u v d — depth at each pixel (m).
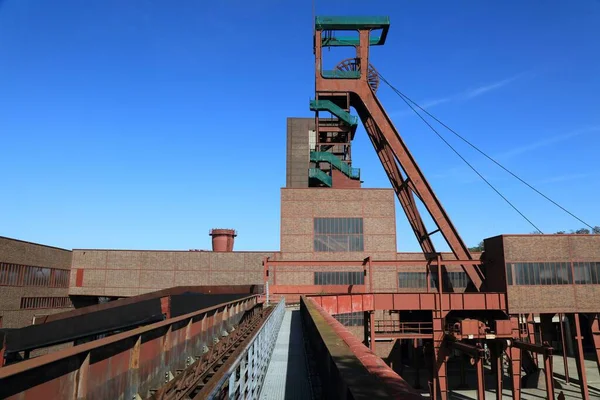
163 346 6.97
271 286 44.41
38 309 52.31
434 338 40.62
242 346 7.14
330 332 6.21
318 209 58.31
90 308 18.58
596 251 42.12
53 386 3.47
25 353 11.67
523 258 41.78
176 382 6.94
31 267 51.22
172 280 58.47
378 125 53.53
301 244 57.44
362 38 56.38
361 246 57.47
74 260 59.75
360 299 40.00
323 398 6.00
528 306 40.72
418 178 50.25
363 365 3.51
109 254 59.56
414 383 46.75
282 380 10.73
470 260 43.69
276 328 19.95
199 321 10.50
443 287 56.34
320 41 57.03
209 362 9.85
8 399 2.92
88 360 3.99
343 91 56.06
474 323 38.09
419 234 53.78
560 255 41.94
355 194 58.75
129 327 14.66
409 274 56.78
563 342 48.25
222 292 31.39
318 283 56.81
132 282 58.69
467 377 50.34
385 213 58.41
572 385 46.72
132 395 5.28
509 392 43.69
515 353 39.00
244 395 6.94
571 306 40.97
